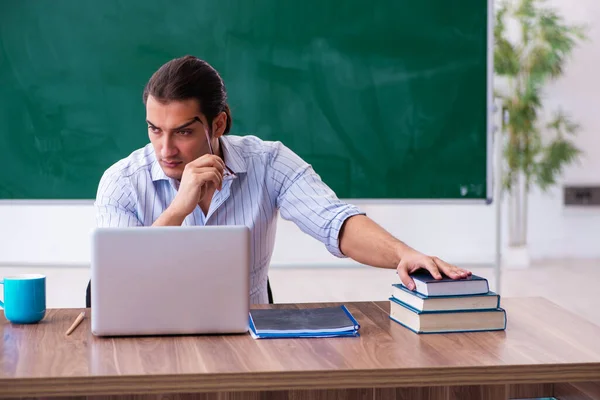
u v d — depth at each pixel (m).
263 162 2.01
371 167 3.41
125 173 1.94
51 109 3.30
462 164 3.41
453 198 3.42
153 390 1.23
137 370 1.25
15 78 3.29
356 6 3.34
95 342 1.42
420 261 1.61
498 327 1.52
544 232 6.03
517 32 5.71
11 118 3.30
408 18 3.35
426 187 3.42
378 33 3.35
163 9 3.31
